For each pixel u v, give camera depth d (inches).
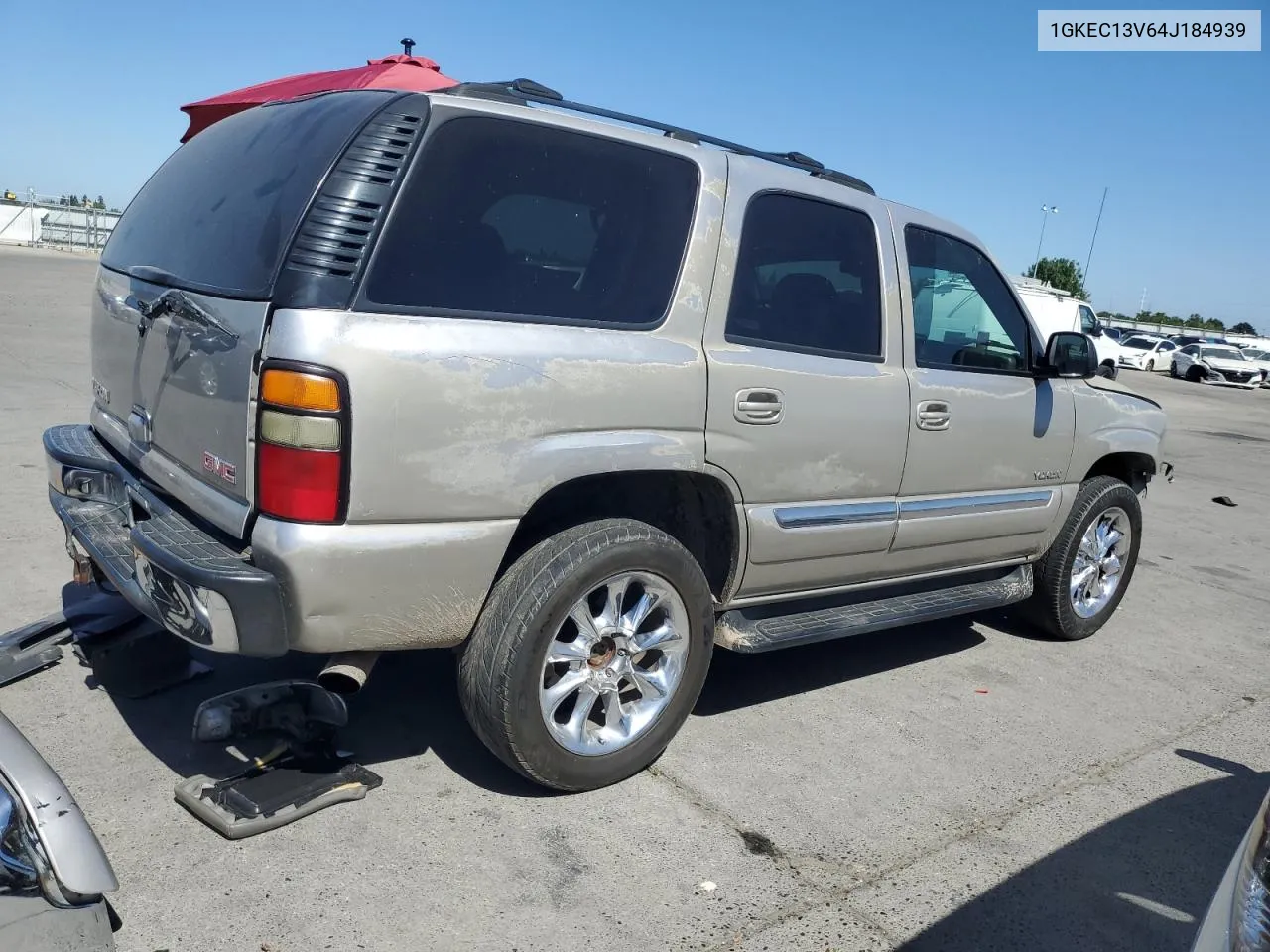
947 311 174.7
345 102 119.9
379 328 107.4
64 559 201.8
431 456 110.9
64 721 139.7
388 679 162.4
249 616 106.0
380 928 103.7
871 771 148.3
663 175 134.1
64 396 377.4
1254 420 879.7
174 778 127.3
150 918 101.9
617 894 113.0
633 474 132.9
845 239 156.7
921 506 168.9
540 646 120.8
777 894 116.0
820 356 150.1
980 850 129.7
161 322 123.3
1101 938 114.3
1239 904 68.1
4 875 82.1
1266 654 223.0
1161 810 144.8
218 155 134.7
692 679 139.1
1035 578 209.6
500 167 119.4
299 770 127.3
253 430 107.0
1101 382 216.8
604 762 131.6
